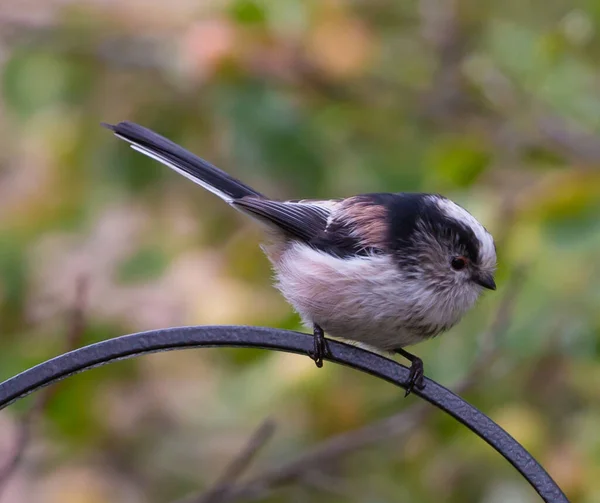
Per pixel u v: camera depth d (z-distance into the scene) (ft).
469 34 40.27
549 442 33.81
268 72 35.86
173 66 37.40
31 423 29.96
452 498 36.37
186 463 39.37
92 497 37.32
